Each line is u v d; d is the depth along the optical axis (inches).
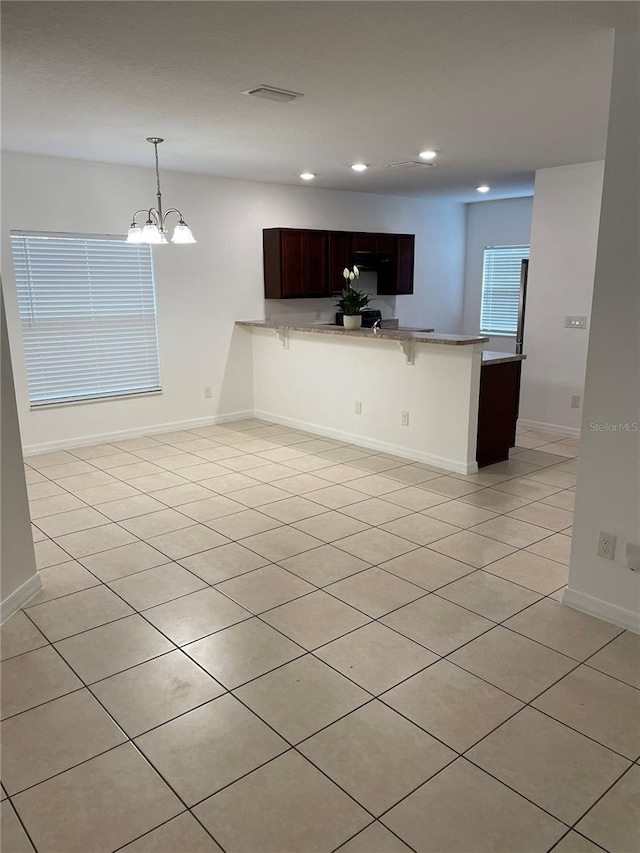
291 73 117.0
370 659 98.3
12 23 93.7
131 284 224.8
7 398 111.0
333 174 231.0
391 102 136.0
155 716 85.7
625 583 106.3
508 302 321.7
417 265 317.4
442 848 65.6
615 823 68.6
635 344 99.8
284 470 196.4
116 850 65.7
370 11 89.9
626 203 97.7
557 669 95.6
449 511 160.7
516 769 76.0
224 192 240.7
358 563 131.4
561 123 154.9
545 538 143.9
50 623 109.0
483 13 90.7
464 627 107.2
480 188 270.4
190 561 132.9
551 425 242.8
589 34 98.4
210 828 68.2
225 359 255.8
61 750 79.6
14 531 113.2
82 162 204.2
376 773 75.5
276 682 92.7
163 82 121.6
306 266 257.9
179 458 209.6
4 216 192.4
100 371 223.8
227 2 86.8
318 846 65.9
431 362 194.7
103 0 85.9
